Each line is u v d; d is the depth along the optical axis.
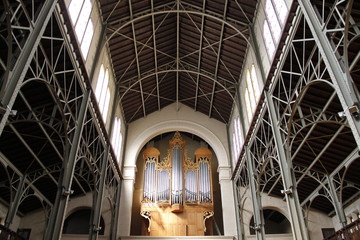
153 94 36.78
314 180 27.88
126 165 35.97
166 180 36.47
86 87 21.11
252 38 25.12
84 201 31.77
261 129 24.64
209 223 35.56
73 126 19.75
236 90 32.12
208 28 28.36
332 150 23.73
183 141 39.47
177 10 26.44
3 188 25.83
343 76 11.94
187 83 36.47
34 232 29.59
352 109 11.11
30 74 18.00
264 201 32.53
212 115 39.28
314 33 13.57
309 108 20.95
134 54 30.14
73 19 19.08
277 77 20.03
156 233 33.25
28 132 21.56
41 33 13.22
